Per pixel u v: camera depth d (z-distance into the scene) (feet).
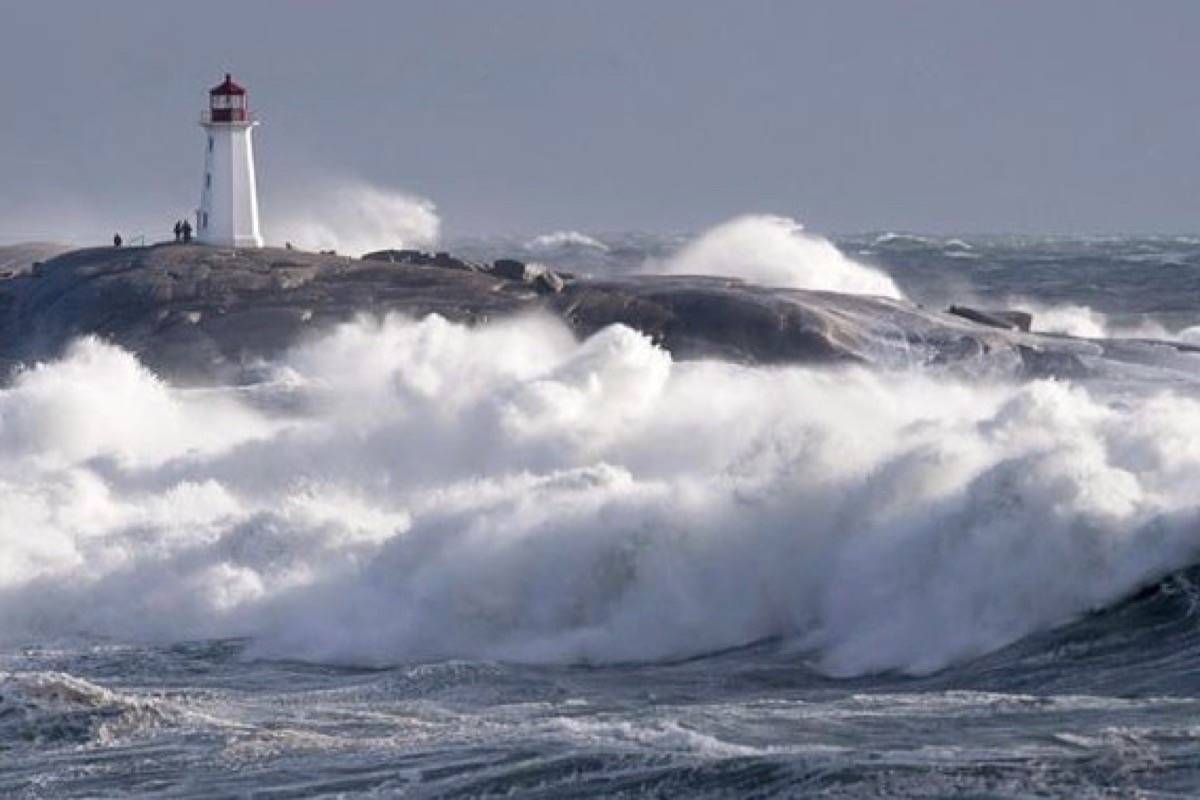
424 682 369.50
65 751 316.81
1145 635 352.49
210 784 294.46
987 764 274.98
